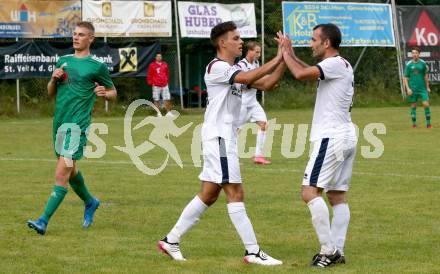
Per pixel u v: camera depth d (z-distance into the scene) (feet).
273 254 39.78
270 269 36.14
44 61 140.05
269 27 167.94
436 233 44.62
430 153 85.56
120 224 47.55
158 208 53.11
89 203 47.06
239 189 37.52
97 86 45.24
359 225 47.01
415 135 106.22
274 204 54.44
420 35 169.78
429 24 170.50
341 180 38.22
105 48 143.74
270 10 171.63
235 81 36.55
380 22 166.30
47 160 81.61
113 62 144.25
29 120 137.18
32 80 150.61
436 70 170.30
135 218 49.49
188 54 164.96
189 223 38.19
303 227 46.57
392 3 167.63
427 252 39.91
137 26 146.30
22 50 138.10
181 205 54.39
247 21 154.10
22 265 36.88
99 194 59.11
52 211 44.45
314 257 37.40
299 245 41.86
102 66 45.96
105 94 45.42
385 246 41.37
